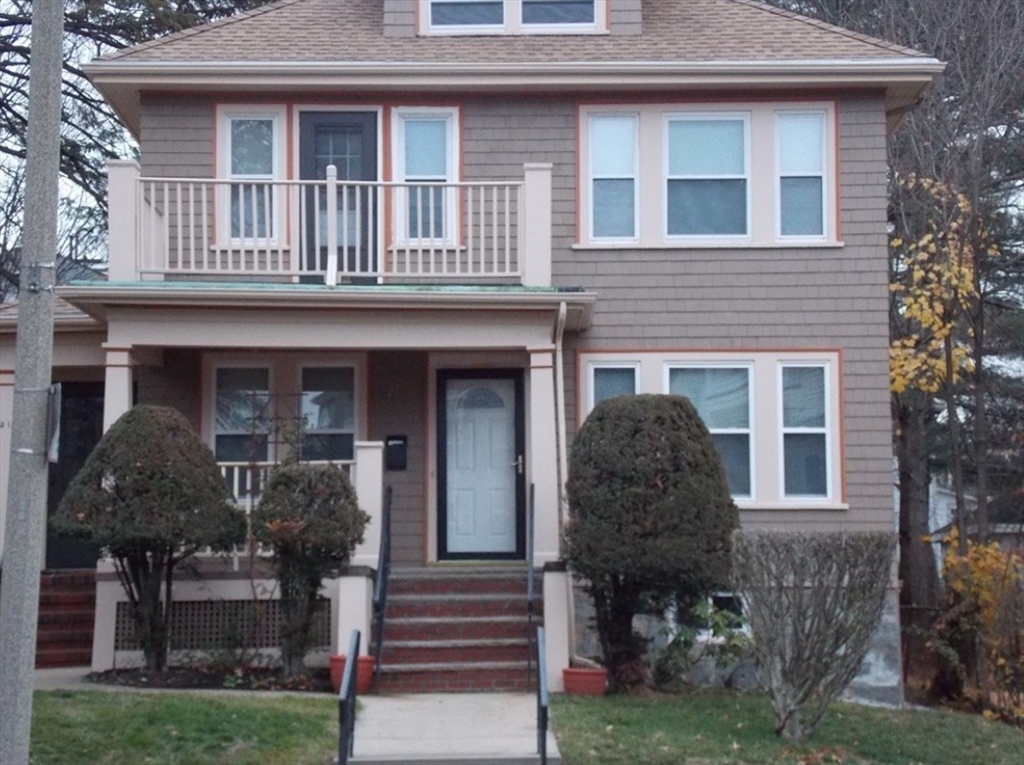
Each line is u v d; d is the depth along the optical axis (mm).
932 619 17906
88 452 17234
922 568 21828
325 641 14211
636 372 16203
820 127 16453
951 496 29562
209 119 16359
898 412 22078
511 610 14414
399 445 16312
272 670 13664
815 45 16547
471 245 15445
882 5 24109
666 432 12961
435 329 14609
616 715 11898
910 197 20531
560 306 14281
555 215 16359
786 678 11414
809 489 16094
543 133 16453
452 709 12234
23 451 8695
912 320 19406
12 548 8633
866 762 11125
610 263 16297
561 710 12000
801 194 16406
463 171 16406
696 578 12773
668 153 16453
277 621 14508
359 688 13031
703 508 12852
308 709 11602
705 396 16219
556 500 14273
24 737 8523
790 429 16141
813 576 11258
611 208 16438
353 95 16422
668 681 13727
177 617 14508
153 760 9969
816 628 11266
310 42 16766
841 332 16188
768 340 16203
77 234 28172
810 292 16234
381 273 14992
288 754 10289
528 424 15828
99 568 14164
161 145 16312
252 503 14805
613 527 12773
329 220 14734
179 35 16797
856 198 16297
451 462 16453
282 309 14430
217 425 16234
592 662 13570
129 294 14031
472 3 17109
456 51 16609
